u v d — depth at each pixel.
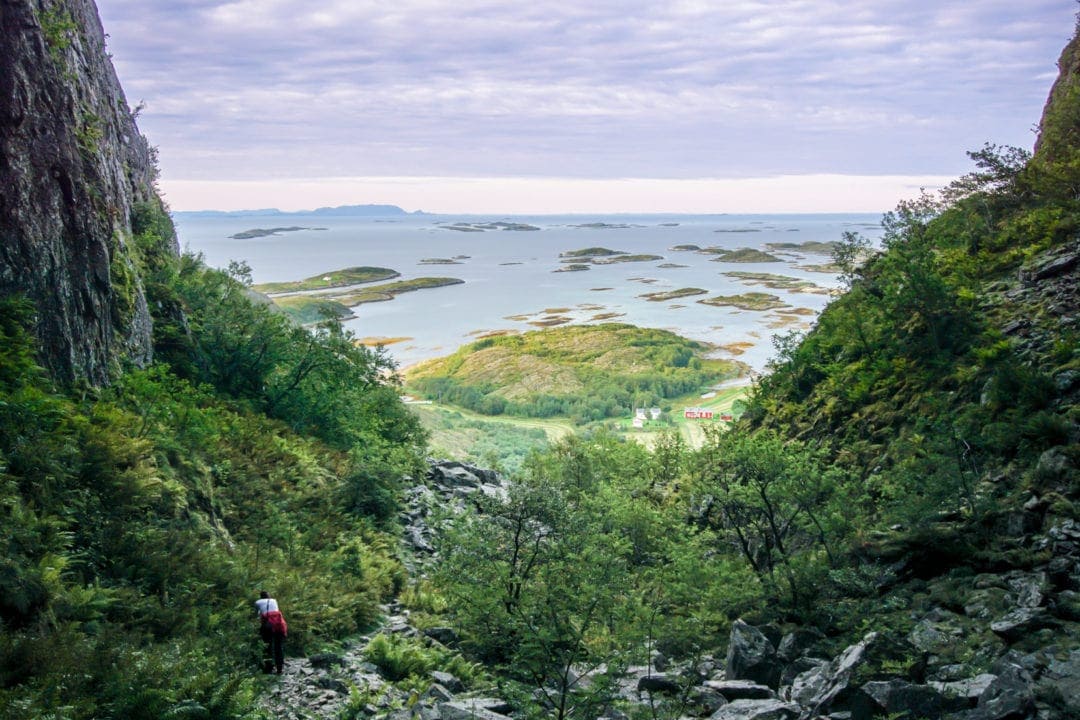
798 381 41.28
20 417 21.22
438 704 16.36
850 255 48.84
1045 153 47.22
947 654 15.79
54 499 19.86
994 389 26.06
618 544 21.72
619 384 192.62
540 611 18.86
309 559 27.30
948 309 33.97
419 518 37.81
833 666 15.33
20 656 14.02
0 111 27.25
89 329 30.20
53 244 28.62
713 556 26.59
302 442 41.06
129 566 19.84
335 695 17.88
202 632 18.81
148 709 13.59
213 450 30.84
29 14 28.97
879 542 21.78
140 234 48.91
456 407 182.12
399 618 25.59
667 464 42.31
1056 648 15.10
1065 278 32.03
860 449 30.70
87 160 34.31
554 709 15.29
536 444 132.62
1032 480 21.77
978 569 19.78
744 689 16.16
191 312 47.28
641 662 18.22
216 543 24.58
